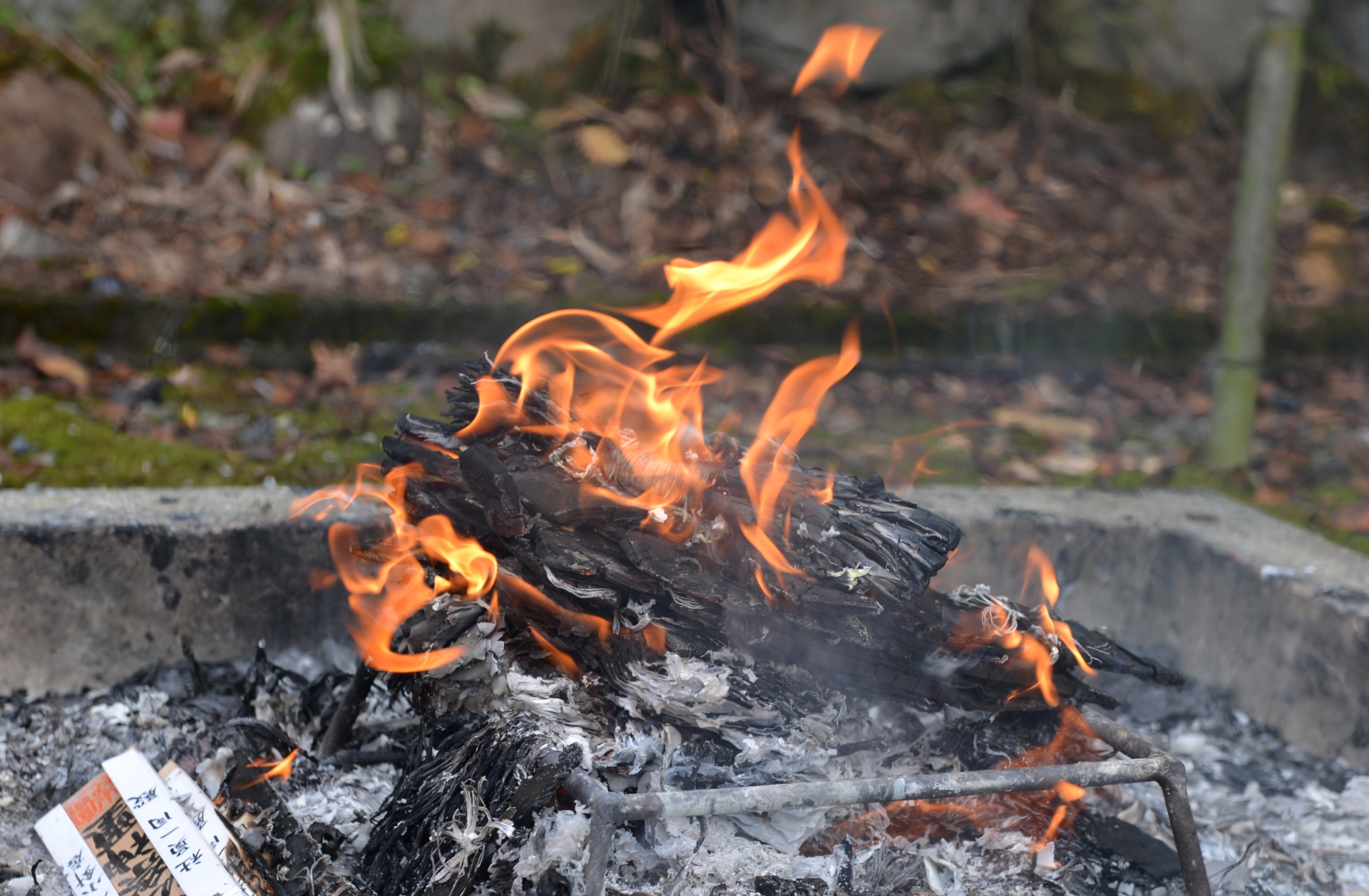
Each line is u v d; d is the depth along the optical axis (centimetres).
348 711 207
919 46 572
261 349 398
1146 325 461
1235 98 609
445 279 436
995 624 182
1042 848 195
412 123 508
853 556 174
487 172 500
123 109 477
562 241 468
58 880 179
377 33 516
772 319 437
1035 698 187
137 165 467
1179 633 271
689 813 149
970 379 438
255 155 482
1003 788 160
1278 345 475
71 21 494
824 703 184
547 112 530
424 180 492
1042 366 448
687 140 527
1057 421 402
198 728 221
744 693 176
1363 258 532
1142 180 562
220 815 176
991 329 452
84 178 452
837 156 538
